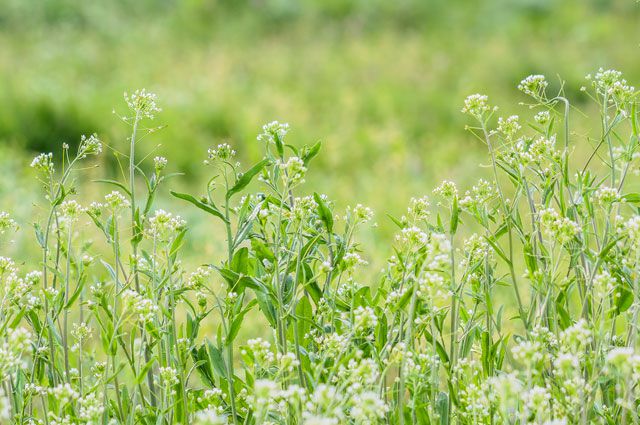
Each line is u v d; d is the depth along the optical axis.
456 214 1.18
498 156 1.21
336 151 3.43
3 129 3.23
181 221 1.21
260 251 1.18
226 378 1.17
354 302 1.20
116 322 1.18
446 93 4.62
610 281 1.14
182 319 1.58
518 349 1.12
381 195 2.86
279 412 1.18
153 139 3.25
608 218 1.19
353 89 4.74
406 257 1.18
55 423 1.14
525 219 1.50
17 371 1.18
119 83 4.29
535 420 1.14
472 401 1.15
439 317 1.20
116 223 1.21
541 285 1.17
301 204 1.18
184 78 4.59
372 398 1.10
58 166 2.91
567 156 1.18
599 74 1.21
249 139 3.43
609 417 1.15
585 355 1.16
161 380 1.20
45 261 1.21
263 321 1.54
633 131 1.20
